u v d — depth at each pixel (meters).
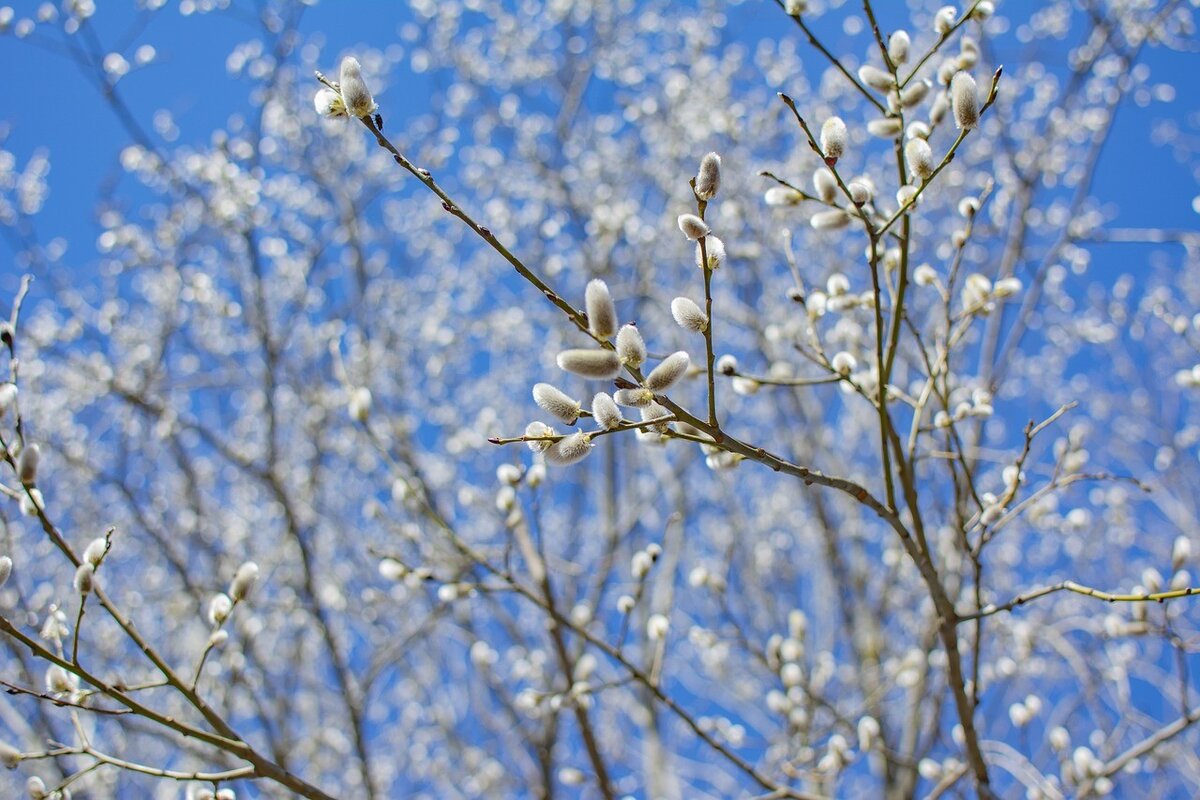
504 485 3.38
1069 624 4.93
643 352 1.93
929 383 2.80
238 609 4.64
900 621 5.90
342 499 6.34
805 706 4.34
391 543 5.40
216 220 5.33
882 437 2.62
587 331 2.06
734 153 6.17
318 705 5.77
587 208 6.72
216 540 5.38
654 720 5.39
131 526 5.52
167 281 5.64
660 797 5.17
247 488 6.02
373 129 2.08
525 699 3.52
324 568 5.33
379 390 6.26
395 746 6.33
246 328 5.79
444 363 6.64
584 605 4.99
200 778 2.38
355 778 5.86
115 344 5.83
